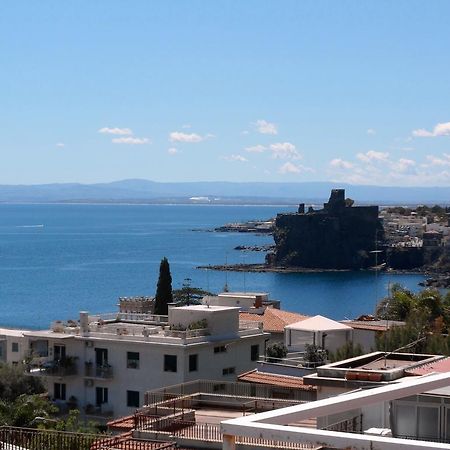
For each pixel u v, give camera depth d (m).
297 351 92.94
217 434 42.38
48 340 96.94
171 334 92.19
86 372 93.81
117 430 48.78
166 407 50.28
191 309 95.56
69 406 93.19
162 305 125.69
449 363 48.31
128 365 92.12
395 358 52.09
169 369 90.06
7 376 92.50
